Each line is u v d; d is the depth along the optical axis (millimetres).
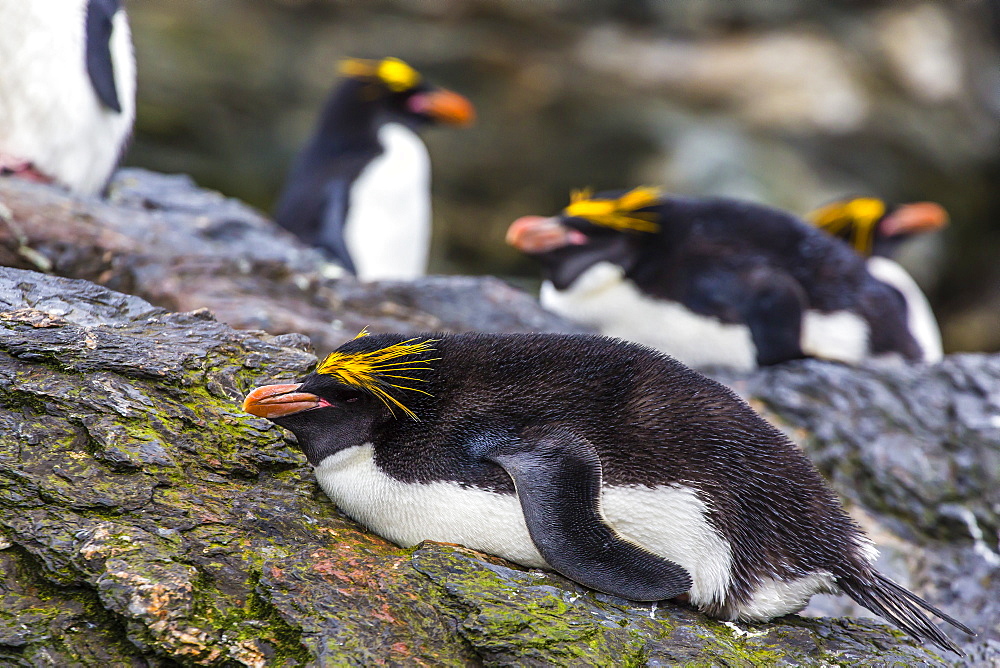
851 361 13016
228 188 26953
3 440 6371
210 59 27984
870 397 11047
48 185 11367
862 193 29734
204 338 7695
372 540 6625
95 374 6934
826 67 31516
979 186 32094
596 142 29578
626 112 29984
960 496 10023
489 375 6652
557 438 6309
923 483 10086
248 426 7051
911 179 30781
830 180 29828
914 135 30891
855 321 13109
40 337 7102
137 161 26344
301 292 11031
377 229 19609
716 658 5988
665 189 28906
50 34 11039
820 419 10766
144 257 10516
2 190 10734
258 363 7637
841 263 13359
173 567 5863
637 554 6102
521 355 6727
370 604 5918
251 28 29391
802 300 12812
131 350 7266
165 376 7109
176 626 5617
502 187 29328
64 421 6566
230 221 13414
